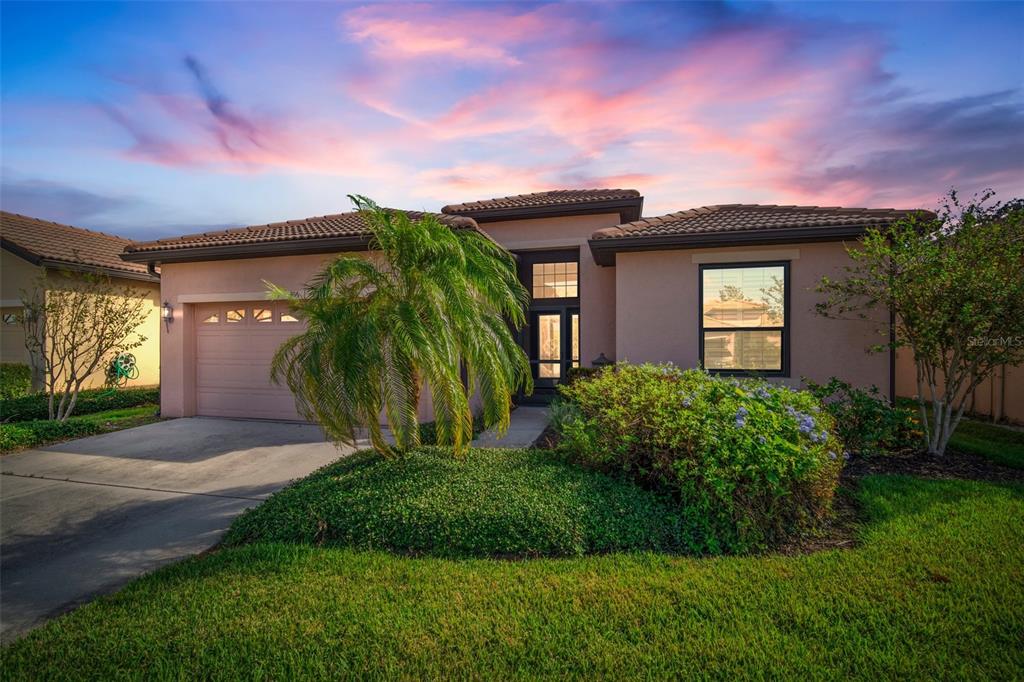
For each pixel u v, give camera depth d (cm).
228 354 1127
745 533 439
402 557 423
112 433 984
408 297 591
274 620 327
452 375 552
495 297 647
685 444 496
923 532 448
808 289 878
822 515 491
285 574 390
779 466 449
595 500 479
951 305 662
